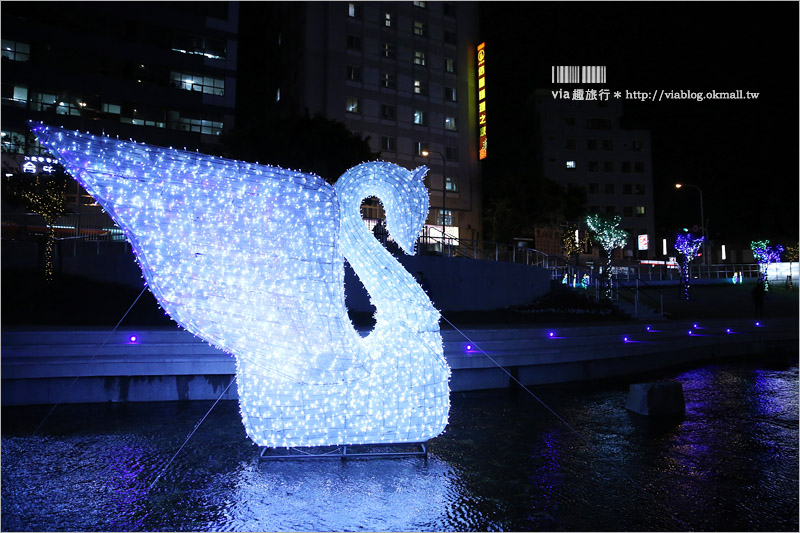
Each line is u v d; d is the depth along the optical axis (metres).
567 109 60.84
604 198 59.72
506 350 10.64
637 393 8.26
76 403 8.07
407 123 39.84
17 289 14.23
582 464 5.84
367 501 4.76
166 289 4.84
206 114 35.41
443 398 5.91
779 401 9.19
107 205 4.63
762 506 4.80
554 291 21.31
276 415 5.46
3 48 29.61
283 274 5.17
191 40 35.22
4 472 5.35
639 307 19.30
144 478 5.23
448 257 17.53
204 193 4.89
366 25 38.81
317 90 36.84
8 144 27.69
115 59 32.72
